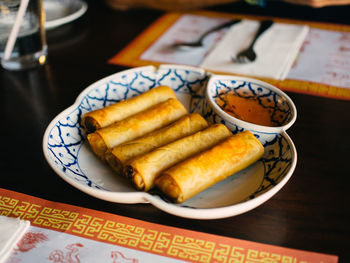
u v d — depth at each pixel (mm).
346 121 375
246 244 250
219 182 300
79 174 300
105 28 588
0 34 450
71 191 294
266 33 554
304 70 462
